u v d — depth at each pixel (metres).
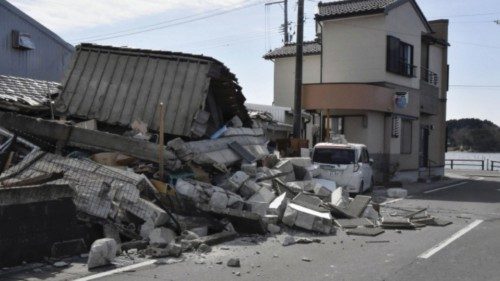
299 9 20.14
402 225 11.45
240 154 14.09
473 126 65.06
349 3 26.17
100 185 8.88
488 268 7.61
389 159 24.39
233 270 7.27
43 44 19.73
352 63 25.03
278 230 10.52
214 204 10.23
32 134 11.81
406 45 26.39
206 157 12.01
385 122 24.47
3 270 6.84
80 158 10.84
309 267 7.57
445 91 33.12
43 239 7.45
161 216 8.91
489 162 42.78
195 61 13.98
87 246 8.27
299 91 20.47
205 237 9.16
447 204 16.55
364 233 10.55
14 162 10.49
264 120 21.48
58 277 6.59
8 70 18.19
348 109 22.67
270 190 12.55
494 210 15.13
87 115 14.23
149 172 11.24
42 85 16.52
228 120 16.81
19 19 18.64
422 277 7.04
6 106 13.05
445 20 32.66
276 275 7.05
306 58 29.77
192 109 13.52
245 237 9.90
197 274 6.98
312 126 25.95
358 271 7.35
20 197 7.17
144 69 14.34
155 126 13.60
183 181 10.52
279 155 18.33
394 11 24.95
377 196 18.58
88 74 14.73
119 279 6.57
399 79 25.73
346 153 17.59
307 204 11.89
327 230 10.62
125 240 8.91
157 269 7.17
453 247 9.28
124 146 11.62
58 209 7.70
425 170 30.36
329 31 25.69
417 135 28.14
